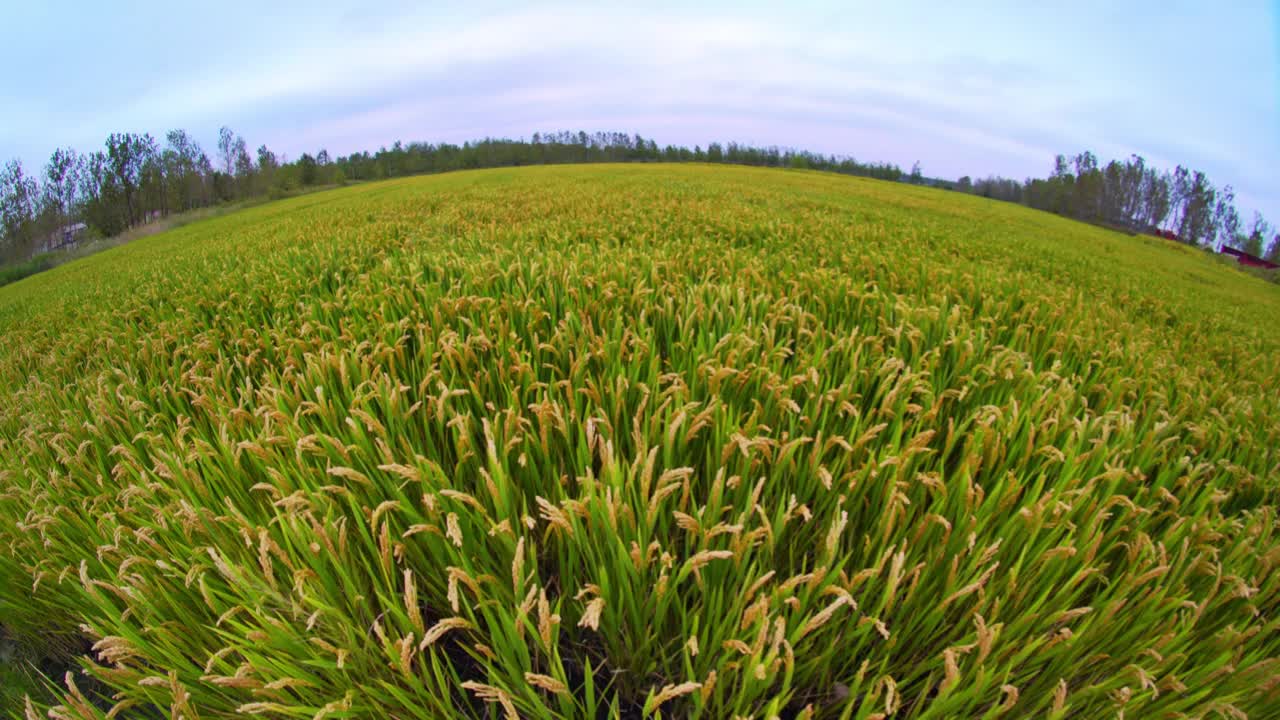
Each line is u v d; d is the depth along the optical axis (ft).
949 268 20.94
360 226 40.65
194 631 6.34
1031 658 5.56
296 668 5.39
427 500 5.93
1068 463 7.07
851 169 289.33
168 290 24.76
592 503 5.53
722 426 7.16
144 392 12.02
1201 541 6.83
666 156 303.48
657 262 17.07
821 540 6.49
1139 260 60.03
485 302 12.64
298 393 8.77
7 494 9.14
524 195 57.77
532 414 8.25
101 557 6.75
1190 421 10.96
